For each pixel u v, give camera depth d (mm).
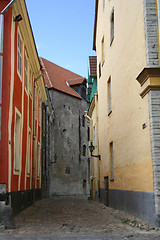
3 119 9719
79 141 44250
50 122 33688
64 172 40625
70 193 41000
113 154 14805
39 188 21406
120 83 13141
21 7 11453
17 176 11805
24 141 13719
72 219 10719
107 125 16719
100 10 19672
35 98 17922
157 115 8844
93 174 24094
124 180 12281
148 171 9078
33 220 10258
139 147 10086
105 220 10469
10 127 10250
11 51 10602
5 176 9391
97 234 7559
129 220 9797
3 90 9891
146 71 8875
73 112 43750
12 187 10617
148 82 8992
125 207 12102
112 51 15102
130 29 11312
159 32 9094
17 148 12234
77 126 44219
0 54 10039
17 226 8797
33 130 17172
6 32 10227
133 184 10812
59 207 16547
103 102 18359
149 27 9289
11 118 10445
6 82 9922
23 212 12602
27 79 14883
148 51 9148
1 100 9828
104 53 17953
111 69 15430
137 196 10242
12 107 10680
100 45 19844
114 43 14516
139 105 10117
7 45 10148
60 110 41250
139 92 10133
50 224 9328
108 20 16469
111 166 16016
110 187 15672
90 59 26422
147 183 9156
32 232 7809
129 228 8523
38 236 7211
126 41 11984
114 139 14523
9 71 10234
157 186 8516
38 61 17250
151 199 8750
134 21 10695
